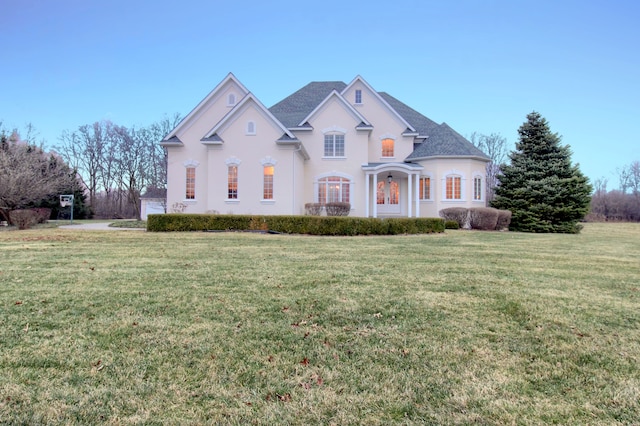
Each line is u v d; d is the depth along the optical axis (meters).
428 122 27.31
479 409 2.54
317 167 23.44
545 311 4.75
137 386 2.78
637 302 5.22
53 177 25.31
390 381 2.91
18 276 6.44
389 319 4.38
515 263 8.48
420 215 23.52
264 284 6.02
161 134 50.41
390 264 8.07
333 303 4.97
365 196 22.89
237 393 2.71
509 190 24.12
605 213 43.16
